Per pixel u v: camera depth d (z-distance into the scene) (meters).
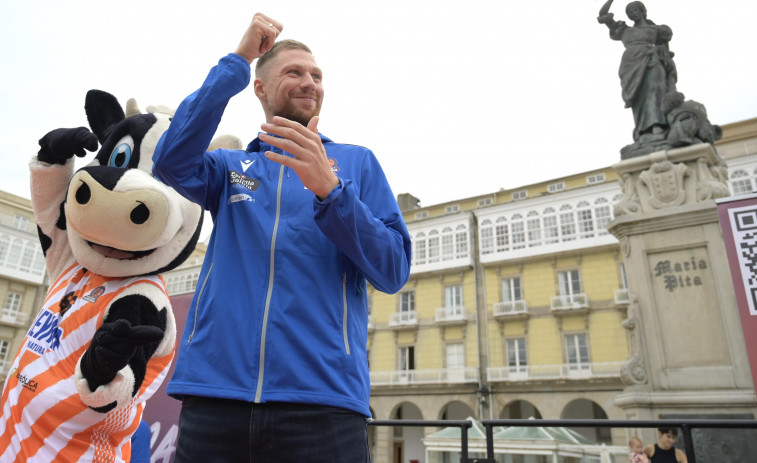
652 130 7.23
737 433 5.02
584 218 24.28
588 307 22.92
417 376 25.45
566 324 23.42
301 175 1.22
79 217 1.83
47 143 2.10
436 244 27.52
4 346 29.66
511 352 24.22
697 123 6.73
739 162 22.41
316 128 1.26
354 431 1.26
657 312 5.99
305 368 1.23
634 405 5.58
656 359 5.81
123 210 1.80
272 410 1.20
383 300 27.91
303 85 1.65
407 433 26.22
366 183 1.60
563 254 24.22
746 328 3.77
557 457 13.78
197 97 1.38
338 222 1.22
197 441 1.23
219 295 1.34
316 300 1.32
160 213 1.85
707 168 6.53
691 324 5.78
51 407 1.79
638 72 7.56
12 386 1.92
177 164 1.37
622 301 22.30
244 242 1.41
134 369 1.69
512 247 25.58
